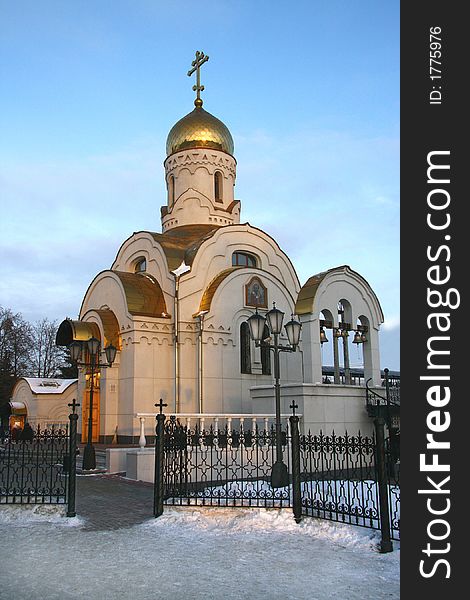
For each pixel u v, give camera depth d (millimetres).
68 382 38156
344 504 10367
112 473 18328
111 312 25906
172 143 32125
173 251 26516
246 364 25781
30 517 11258
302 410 18578
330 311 20750
